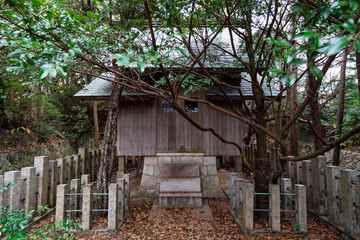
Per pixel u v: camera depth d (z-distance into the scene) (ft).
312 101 18.86
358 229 11.18
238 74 17.28
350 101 23.50
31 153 27.07
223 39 23.54
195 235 12.84
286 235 12.17
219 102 22.08
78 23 6.64
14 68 6.77
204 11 10.55
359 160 22.34
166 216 15.94
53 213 15.78
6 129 27.37
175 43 11.28
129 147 22.24
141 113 22.47
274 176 12.76
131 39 7.71
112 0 13.06
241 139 22.00
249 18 12.73
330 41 2.70
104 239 12.33
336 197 12.60
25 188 13.56
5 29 6.13
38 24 5.93
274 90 21.11
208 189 21.33
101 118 47.47
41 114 33.35
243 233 12.63
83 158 22.76
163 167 20.89
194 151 22.22
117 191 13.64
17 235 6.59
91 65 10.01
